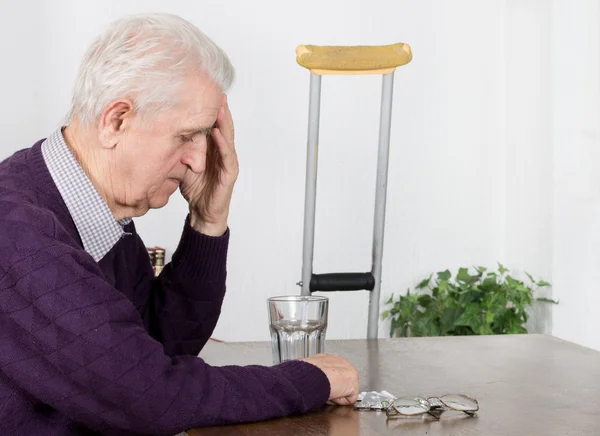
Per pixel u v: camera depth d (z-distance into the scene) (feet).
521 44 11.66
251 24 10.73
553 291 11.30
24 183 3.93
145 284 5.11
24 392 3.68
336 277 6.48
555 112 11.12
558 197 11.16
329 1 11.07
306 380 3.91
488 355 5.32
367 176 11.41
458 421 3.71
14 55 9.78
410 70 11.57
